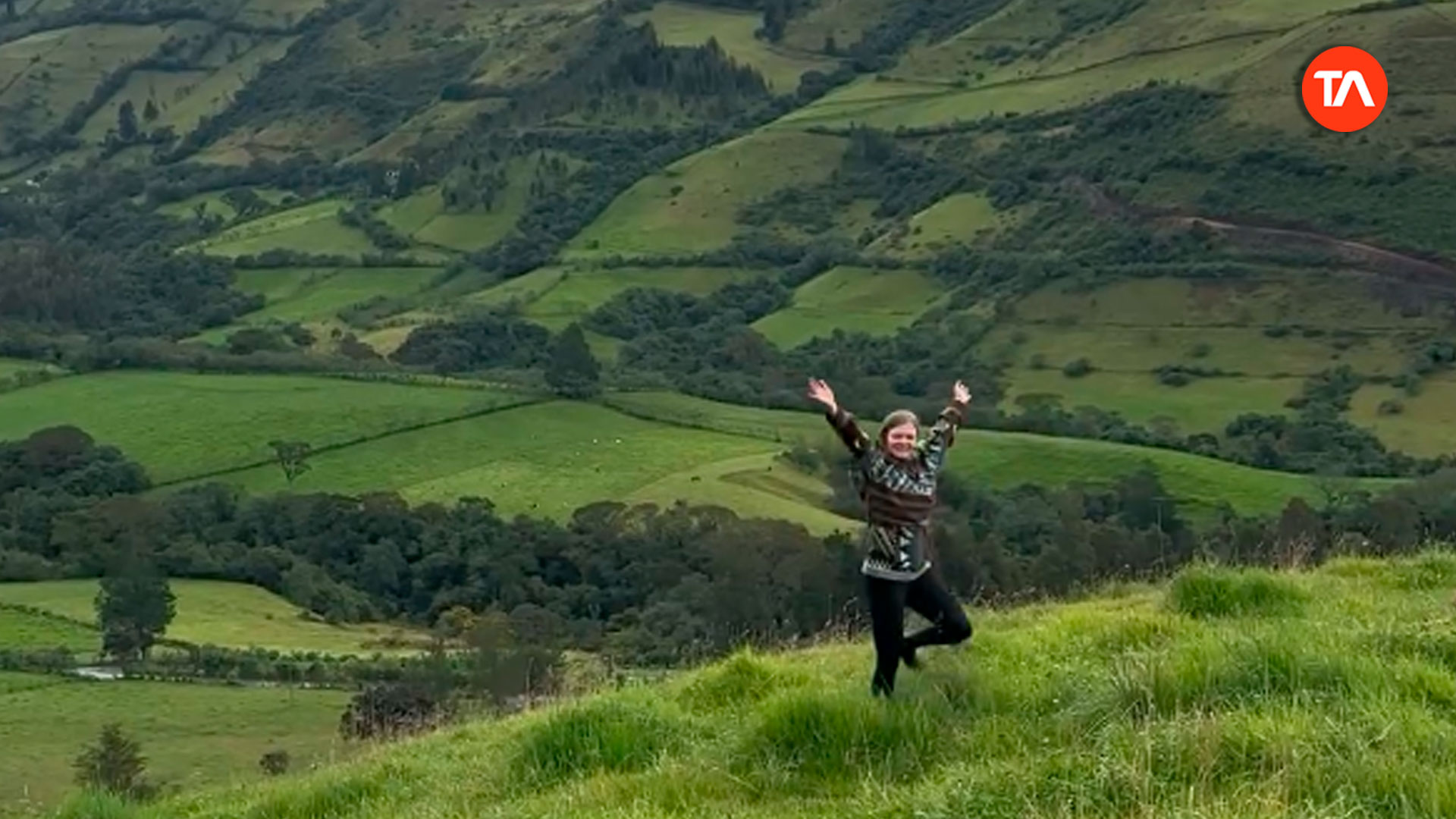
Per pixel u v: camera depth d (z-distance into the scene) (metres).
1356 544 23.64
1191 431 79.38
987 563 41.38
